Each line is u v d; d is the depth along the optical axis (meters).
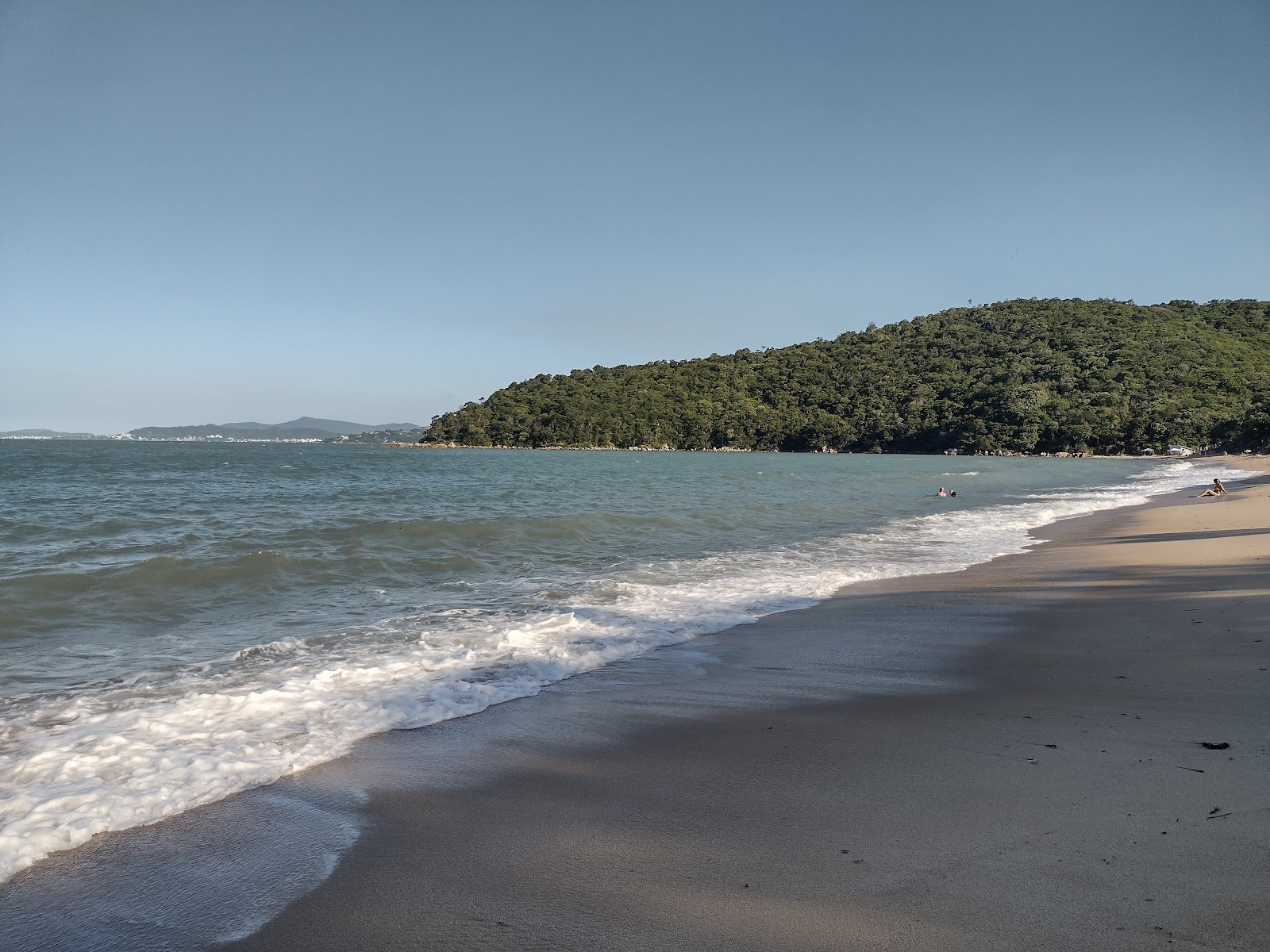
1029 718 4.78
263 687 5.60
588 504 24.08
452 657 6.46
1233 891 2.70
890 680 5.83
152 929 2.71
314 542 13.85
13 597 8.73
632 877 3.00
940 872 2.93
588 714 5.09
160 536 14.66
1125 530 15.98
